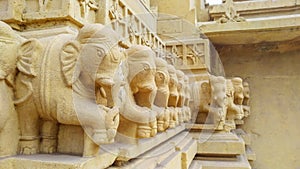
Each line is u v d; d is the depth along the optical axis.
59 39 1.03
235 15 3.64
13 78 1.00
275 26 3.38
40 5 1.47
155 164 1.31
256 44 4.14
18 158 0.92
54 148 1.03
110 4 1.83
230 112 2.86
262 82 4.20
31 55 0.97
